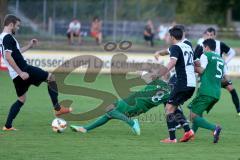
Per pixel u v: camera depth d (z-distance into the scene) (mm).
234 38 97062
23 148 21750
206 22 116500
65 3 81562
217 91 24047
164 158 20578
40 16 79562
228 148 22859
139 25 86125
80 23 79250
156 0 92500
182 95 23297
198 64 23984
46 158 20078
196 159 20531
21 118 29594
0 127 26625
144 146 22781
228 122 30484
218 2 116750
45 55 54531
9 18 25016
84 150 21656
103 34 83250
